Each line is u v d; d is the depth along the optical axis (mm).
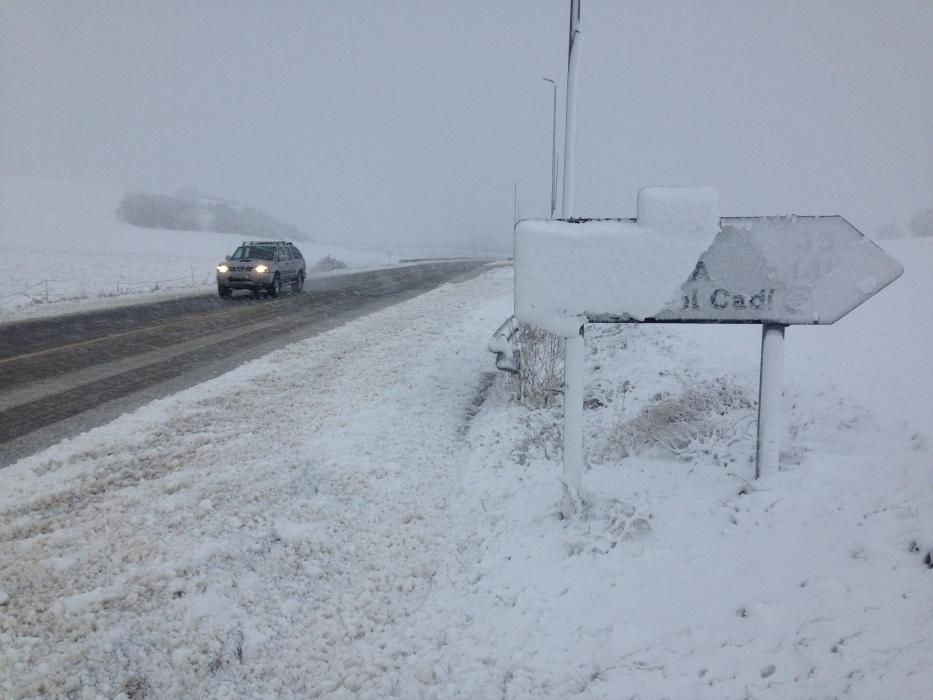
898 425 5316
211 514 5789
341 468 7059
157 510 5840
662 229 4625
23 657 3867
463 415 9398
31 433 7836
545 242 4809
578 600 4137
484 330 16641
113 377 10805
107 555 5035
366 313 19781
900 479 4434
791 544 4047
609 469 6117
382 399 9883
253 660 3971
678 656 3381
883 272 4406
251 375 11203
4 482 6367
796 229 4488
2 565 4859
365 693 3621
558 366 9820
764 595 3652
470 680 3617
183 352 13109
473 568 4949
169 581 4707
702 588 3898
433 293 26422
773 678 3029
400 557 5215
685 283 4633
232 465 7016
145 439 7711
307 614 4457
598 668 3473
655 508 4965
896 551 3697
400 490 6559
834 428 5574
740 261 4566
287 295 25391
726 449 5746
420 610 4457
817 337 8852
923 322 8969
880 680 2814
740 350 9289
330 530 5645
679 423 6348
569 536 4910
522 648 3816
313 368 11906
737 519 4488
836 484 4570
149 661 3900
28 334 14797
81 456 7105
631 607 3920
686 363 9070
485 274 39562
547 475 6484
